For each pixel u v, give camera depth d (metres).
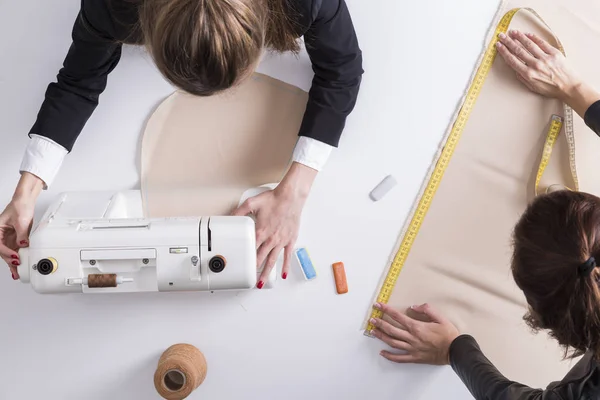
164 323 1.67
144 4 0.96
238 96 1.66
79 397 1.67
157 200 1.65
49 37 1.66
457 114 1.71
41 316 1.65
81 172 1.66
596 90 1.74
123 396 1.68
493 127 1.72
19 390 1.66
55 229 1.31
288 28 1.19
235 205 1.66
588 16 1.74
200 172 1.66
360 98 1.70
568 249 1.12
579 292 1.11
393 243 1.70
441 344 1.64
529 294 1.22
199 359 1.59
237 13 0.91
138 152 1.67
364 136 1.70
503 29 1.72
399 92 1.70
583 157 1.73
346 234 1.69
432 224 1.71
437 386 1.71
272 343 1.69
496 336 1.72
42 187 1.49
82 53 1.37
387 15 1.70
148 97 1.66
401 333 1.66
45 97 1.48
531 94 1.72
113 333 1.66
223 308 1.67
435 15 1.71
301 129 1.53
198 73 0.95
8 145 1.64
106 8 1.16
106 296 1.66
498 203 1.72
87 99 1.49
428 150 1.71
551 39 1.73
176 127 1.66
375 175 1.70
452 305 1.71
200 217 1.36
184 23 0.89
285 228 1.55
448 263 1.71
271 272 1.56
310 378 1.70
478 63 1.71
